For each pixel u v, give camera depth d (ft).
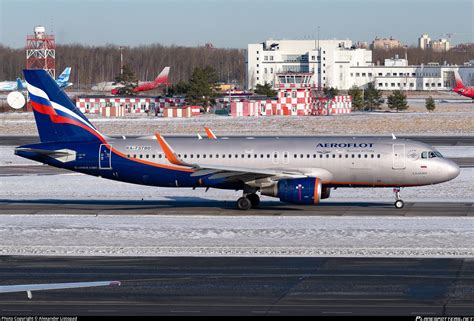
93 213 487.20
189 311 268.41
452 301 280.51
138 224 443.32
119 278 318.65
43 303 278.67
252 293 294.05
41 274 326.24
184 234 412.36
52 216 473.67
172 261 350.43
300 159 501.15
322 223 442.09
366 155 495.00
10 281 313.73
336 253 363.56
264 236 405.18
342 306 274.16
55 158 519.60
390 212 483.10
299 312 266.57
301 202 482.69
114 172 517.14
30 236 408.87
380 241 390.01
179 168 509.35
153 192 591.78
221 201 542.57
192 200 548.72
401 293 292.61
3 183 645.92
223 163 509.35
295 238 399.24
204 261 349.82
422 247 375.04
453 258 351.87
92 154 516.73
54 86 520.42
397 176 494.59
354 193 581.53
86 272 329.93
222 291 297.12
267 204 525.34
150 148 514.68
